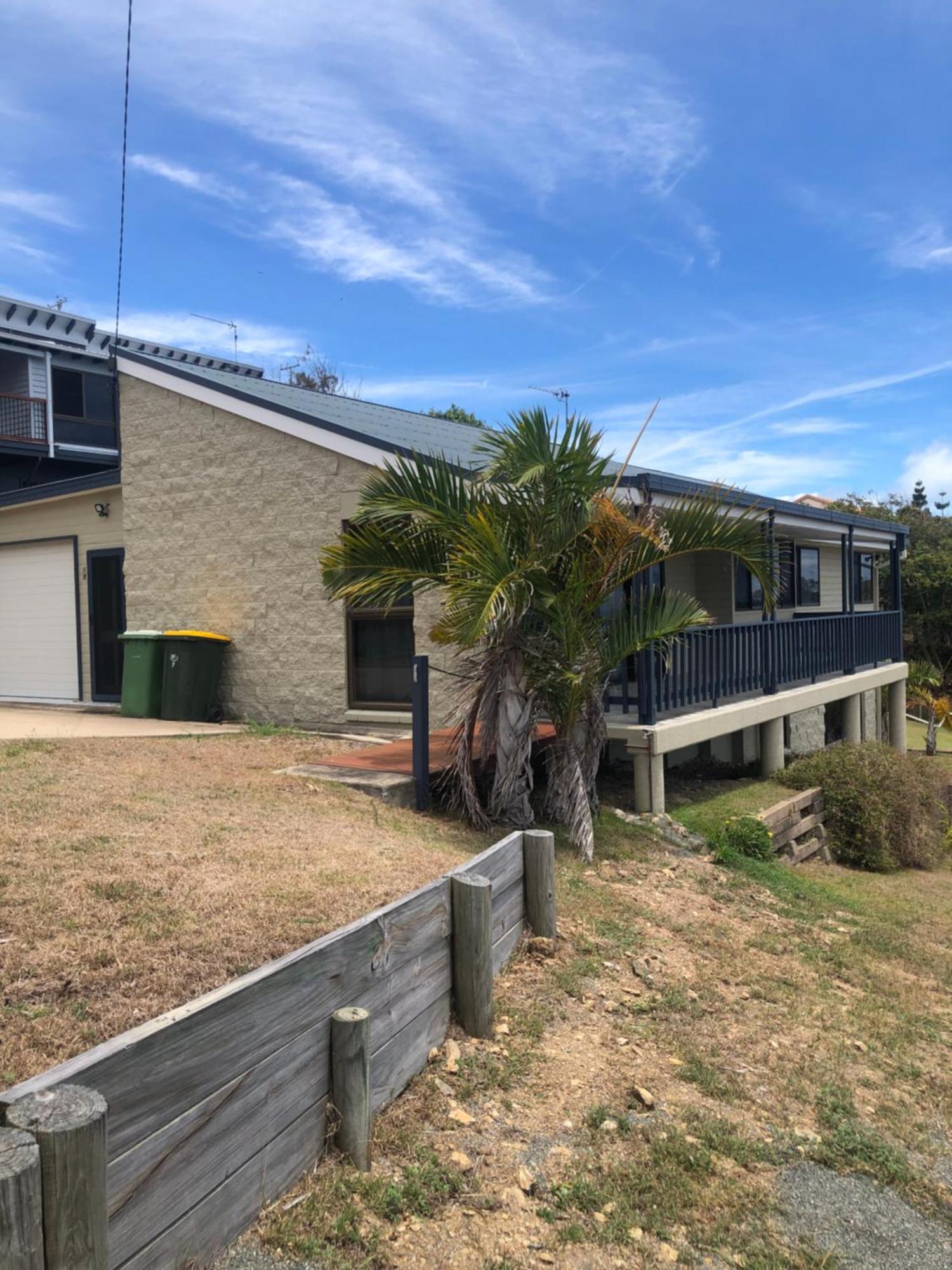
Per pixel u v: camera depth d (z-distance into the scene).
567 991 4.71
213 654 10.73
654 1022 4.60
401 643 10.04
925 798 11.20
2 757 6.94
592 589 7.32
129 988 3.37
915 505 45.41
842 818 10.58
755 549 7.75
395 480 7.25
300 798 6.80
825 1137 3.86
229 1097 2.57
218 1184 2.53
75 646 13.14
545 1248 2.92
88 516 12.86
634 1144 3.53
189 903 4.20
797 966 5.88
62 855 4.64
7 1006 3.14
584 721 7.77
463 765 7.34
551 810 7.91
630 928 5.88
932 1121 4.19
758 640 11.75
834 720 18.12
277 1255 2.60
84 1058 2.13
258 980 2.69
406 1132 3.31
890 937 7.02
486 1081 3.74
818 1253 3.13
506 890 4.88
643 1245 3.02
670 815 9.55
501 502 7.25
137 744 8.41
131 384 11.70
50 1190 1.89
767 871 8.40
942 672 30.25
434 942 3.86
